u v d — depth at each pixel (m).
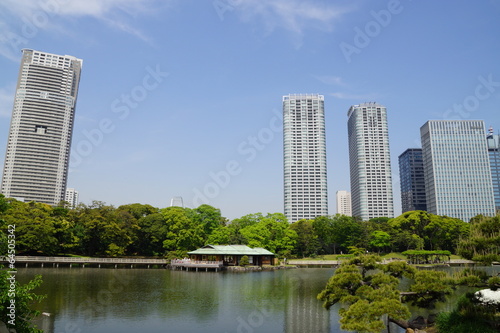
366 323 25.69
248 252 107.81
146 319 38.59
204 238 122.69
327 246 160.38
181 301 48.97
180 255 110.44
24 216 95.62
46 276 71.31
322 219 156.62
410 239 142.12
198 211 129.50
